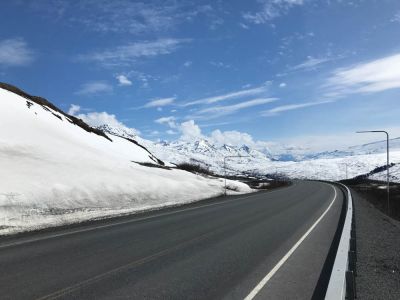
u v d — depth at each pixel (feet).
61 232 46.85
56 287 23.63
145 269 28.81
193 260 32.17
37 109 180.24
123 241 40.91
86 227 51.65
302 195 141.49
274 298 22.48
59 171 90.68
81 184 81.97
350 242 30.73
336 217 68.54
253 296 22.76
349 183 325.83
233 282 25.68
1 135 119.24
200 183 154.10
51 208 62.28
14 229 47.44
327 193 156.04
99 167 114.01
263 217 66.95
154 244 39.40
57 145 133.49
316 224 58.29
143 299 21.71
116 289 23.49
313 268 30.04
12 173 76.89
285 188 213.66
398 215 94.32
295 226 55.67
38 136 137.08
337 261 24.91
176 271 28.32
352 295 20.57
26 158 100.37
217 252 35.70
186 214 70.64
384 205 113.09
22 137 126.72
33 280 25.12
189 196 114.73
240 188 179.42
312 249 38.09
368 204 108.78
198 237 44.21
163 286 24.39
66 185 76.79
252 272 28.48
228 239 43.21
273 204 97.25
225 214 71.10
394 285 26.27
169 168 178.70
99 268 28.81
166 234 46.19
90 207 70.74
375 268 31.60
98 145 191.93
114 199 82.48
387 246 43.32
